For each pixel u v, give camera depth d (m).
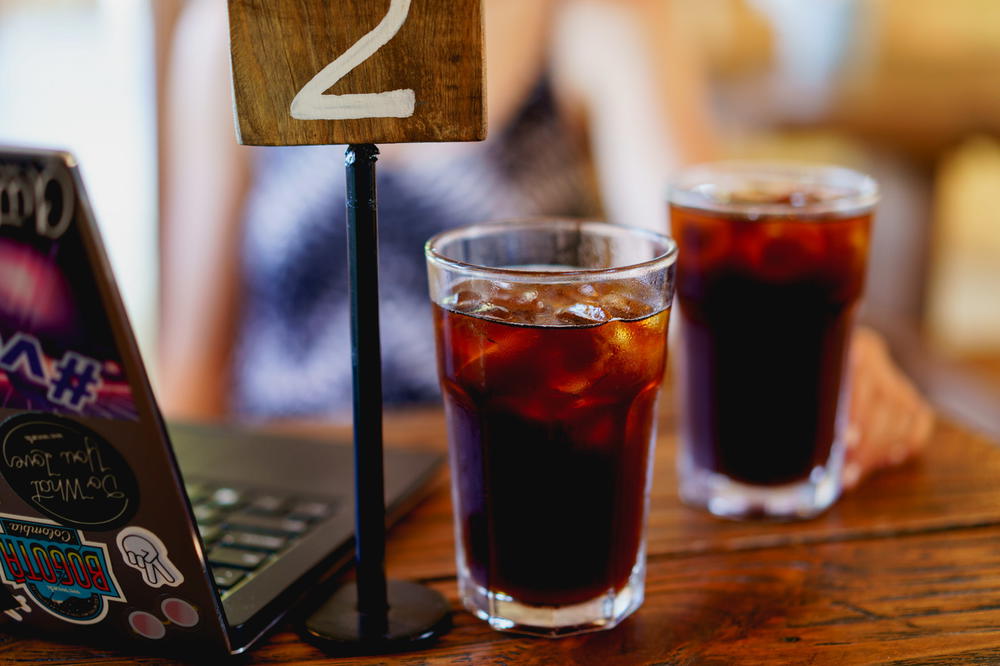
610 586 0.50
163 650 0.48
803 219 0.56
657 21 1.19
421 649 0.49
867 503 0.61
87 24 2.27
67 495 0.45
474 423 0.49
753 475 0.59
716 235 0.57
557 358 0.47
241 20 0.45
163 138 1.21
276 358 1.17
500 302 0.47
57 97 2.29
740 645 0.49
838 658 0.48
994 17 2.11
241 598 0.49
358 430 0.48
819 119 1.90
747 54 2.19
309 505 0.57
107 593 0.47
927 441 0.68
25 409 0.44
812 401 0.58
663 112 1.17
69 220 0.41
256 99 0.45
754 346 0.57
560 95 1.19
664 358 0.50
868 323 1.35
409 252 1.13
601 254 0.54
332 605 0.51
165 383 1.19
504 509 0.49
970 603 0.52
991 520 0.59
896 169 2.01
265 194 1.16
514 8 1.15
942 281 2.55
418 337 1.14
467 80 0.46
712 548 0.56
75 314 0.42
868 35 2.07
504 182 1.15
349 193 0.46
